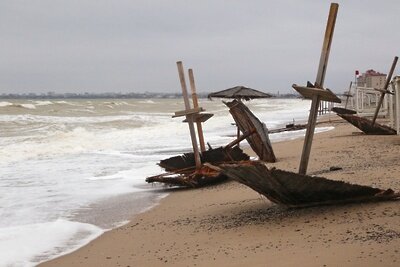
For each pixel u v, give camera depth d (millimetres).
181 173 14094
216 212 9695
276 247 6590
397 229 6523
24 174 15922
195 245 7430
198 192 12531
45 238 8594
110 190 13297
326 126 34938
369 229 6711
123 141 26844
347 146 18219
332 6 8477
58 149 22422
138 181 14742
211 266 6168
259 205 9773
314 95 8672
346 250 5914
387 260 5348
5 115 46875
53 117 46000
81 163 18562
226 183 13461
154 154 21297
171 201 11641
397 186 9328
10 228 9242
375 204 8055
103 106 78250
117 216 10297
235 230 7938
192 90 15250
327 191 8062
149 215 10250
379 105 22688
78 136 27562
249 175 8086
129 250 7664
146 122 41656
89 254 7629
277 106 106938
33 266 7148
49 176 15547
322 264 5547
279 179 7828
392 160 13344
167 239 8055
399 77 20391
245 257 6336
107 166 17781
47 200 11898
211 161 14641
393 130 22594
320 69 8672
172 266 6465
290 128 31594
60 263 7238
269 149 15680
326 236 6727
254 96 16453
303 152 8906
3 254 7680
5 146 22453
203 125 41406
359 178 10461
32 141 24719
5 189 13250
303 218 7957
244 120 15633
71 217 10195
